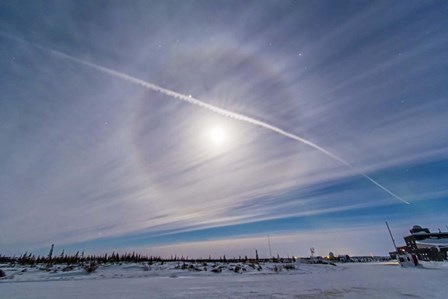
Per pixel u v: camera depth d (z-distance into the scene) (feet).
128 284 71.36
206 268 144.66
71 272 119.75
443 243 192.24
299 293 47.80
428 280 62.49
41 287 64.18
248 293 48.80
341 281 69.15
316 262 211.20
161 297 44.68
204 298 43.06
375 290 48.60
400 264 138.41
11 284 75.00
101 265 155.43
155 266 154.30
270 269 142.20
